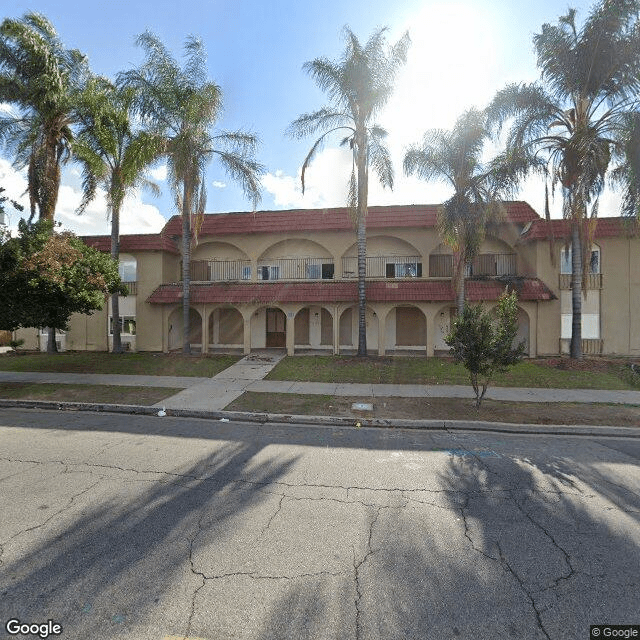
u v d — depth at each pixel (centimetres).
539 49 1417
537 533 373
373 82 1527
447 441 696
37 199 1703
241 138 1622
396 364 1521
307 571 310
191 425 800
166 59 1562
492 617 264
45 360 1653
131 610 267
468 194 1491
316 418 837
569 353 1670
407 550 342
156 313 1980
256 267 2047
